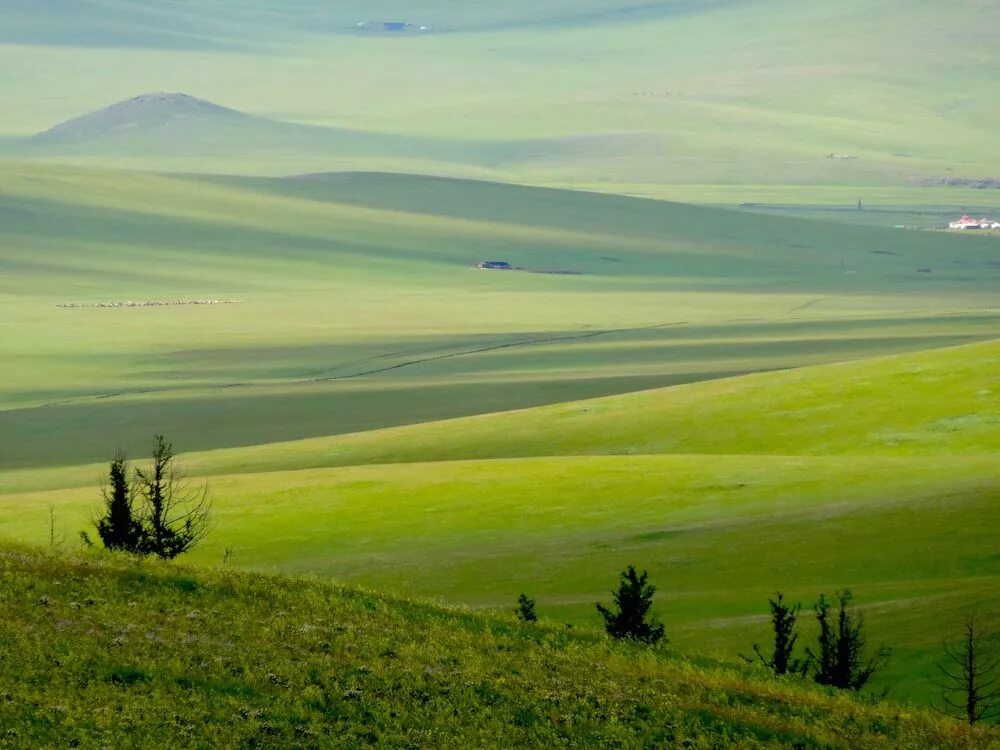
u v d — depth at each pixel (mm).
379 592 66375
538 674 55750
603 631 66375
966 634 71312
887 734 54000
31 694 46281
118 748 43531
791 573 96875
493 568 106250
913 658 69375
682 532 112000
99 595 56812
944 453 143000
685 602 89688
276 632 56062
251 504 136375
